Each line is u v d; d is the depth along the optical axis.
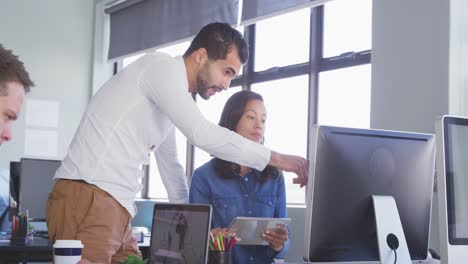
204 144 1.82
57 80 5.94
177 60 1.92
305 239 1.59
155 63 1.88
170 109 1.83
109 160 1.87
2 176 3.68
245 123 2.29
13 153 5.61
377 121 3.23
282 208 2.27
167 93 1.83
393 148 1.68
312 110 4.03
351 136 1.62
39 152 5.76
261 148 1.83
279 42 4.39
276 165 1.83
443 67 2.92
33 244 2.74
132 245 2.05
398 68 3.14
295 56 4.25
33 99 5.78
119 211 1.90
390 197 1.66
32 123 5.75
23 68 1.14
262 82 4.51
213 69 1.98
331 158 1.59
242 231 1.83
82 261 1.37
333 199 1.60
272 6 4.25
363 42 3.75
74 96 6.03
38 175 3.43
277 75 4.36
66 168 1.89
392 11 3.20
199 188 2.23
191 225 1.55
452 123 1.58
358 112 3.74
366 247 1.66
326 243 1.60
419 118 3.01
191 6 5.07
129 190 1.93
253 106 2.30
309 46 4.11
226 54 1.97
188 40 5.08
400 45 3.14
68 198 1.86
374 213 1.63
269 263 2.06
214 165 2.25
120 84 1.90
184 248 1.55
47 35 5.92
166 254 1.62
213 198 2.21
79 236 1.84
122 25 5.98
